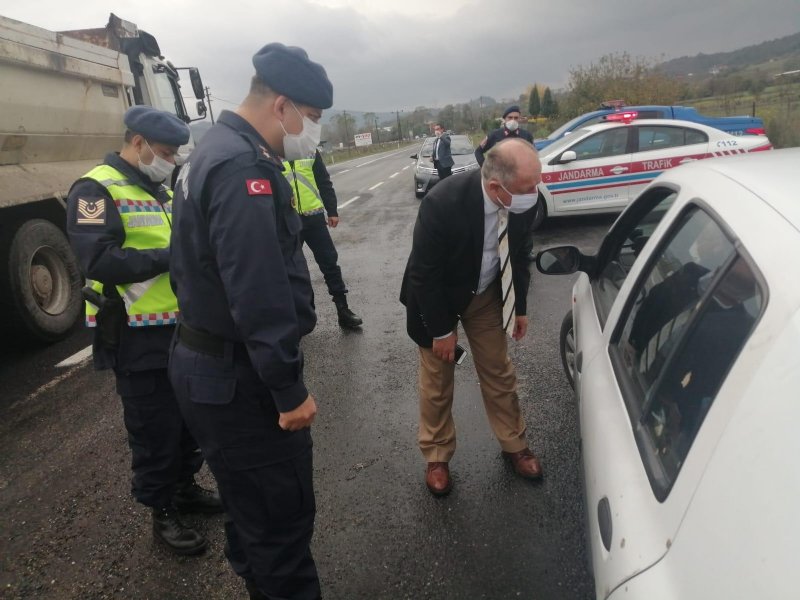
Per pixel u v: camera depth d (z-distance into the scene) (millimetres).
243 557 1988
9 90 4449
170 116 2279
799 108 16312
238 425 1647
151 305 2207
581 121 10406
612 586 1106
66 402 3951
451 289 2381
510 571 2191
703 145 7758
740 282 1146
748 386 943
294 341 1505
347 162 37344
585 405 1866
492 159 2068
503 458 2891
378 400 3643
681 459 1091
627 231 2438
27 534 2648
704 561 864
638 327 1689
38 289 4906
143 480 2352
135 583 2318
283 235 1601
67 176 5207
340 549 2393
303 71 1572
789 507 777
